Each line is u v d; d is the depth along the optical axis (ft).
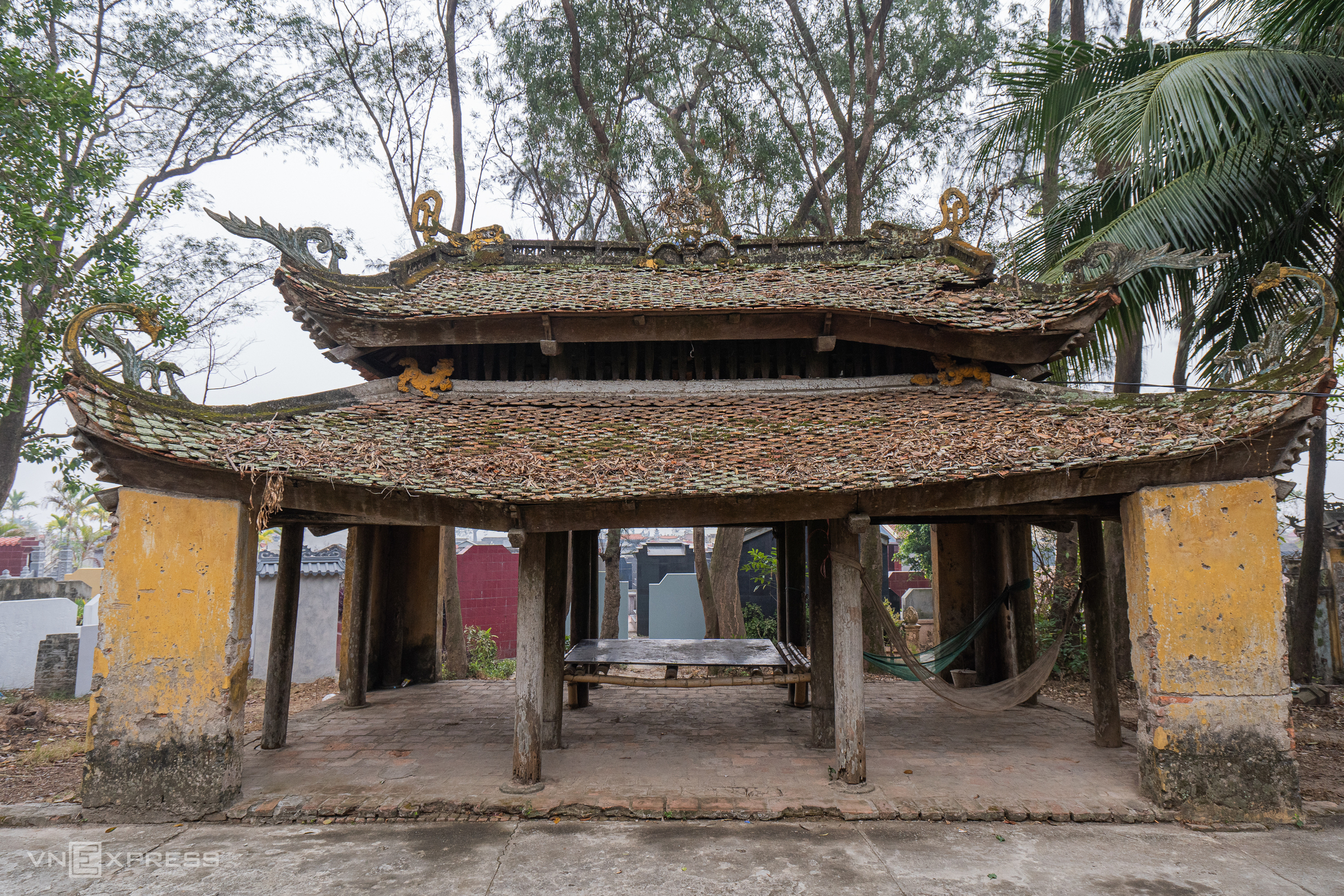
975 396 29.04
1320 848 19.42
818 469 22.26
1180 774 21.25
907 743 28.89
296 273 28.58
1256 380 21.47
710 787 23.44
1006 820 21.48
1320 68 28.30
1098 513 24.53
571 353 31.78
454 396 30.09
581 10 59.47
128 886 17.33
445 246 35.81
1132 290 33.19
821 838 20.30
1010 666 37.70
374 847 19.66
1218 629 21.36
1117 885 17.44
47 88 36.42
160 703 21.25
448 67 57.98
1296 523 47.70
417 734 30.12
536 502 21.71
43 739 32.01
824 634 27.99
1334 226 33.47
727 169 59.72
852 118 58.95
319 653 49.16
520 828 21.03
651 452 24.30
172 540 21.47
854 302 29.89
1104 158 36.40
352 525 24.86
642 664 29.12
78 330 20.25
